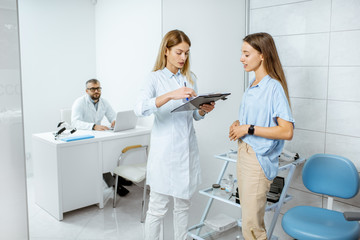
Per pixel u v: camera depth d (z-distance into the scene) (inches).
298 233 69.1
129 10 142.6
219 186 86.2
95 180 116.7
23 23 144.5
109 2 153.6
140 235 98.3
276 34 92.6
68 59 159.0
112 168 123.6
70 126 135.0
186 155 74.0
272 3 92.2
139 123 144.6
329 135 85.7
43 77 152.6
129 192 133.1
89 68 166.1
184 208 79.6
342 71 81.7
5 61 45.8
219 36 94.0
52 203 111.1
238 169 70.0
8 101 46.7
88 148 114.0
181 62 71.1
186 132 73.9
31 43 147.6
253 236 68.6
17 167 48.5
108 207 119.3
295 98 90.9
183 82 75.2
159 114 73.6
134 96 146.2
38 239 95.0
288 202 94.8
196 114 78.0
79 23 160.4
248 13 97.6
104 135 120.3
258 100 66.2
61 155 107.4
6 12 45.2
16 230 49.4
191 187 75.9
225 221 89.3
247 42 66.2
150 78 72.8
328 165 78.4
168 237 86.0
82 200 113.9
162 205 77.9
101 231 100.9
